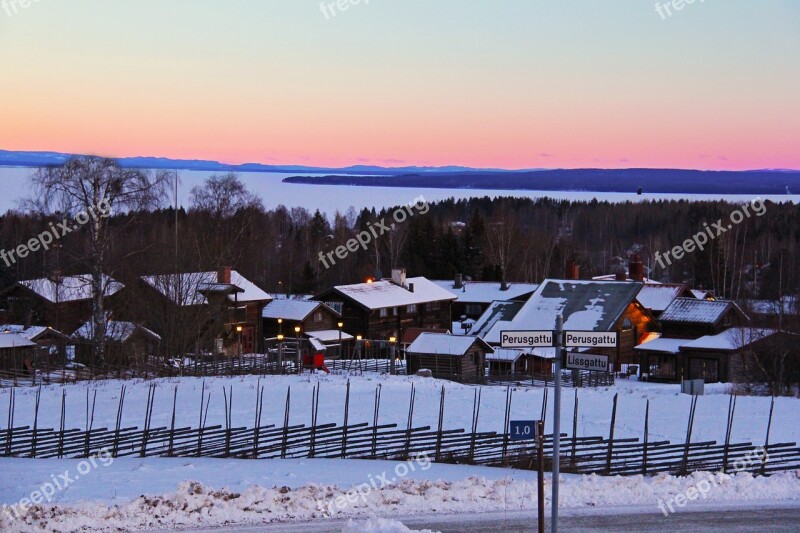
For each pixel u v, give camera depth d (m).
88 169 56.41
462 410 41.00
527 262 122.06
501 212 149.75
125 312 64.38
